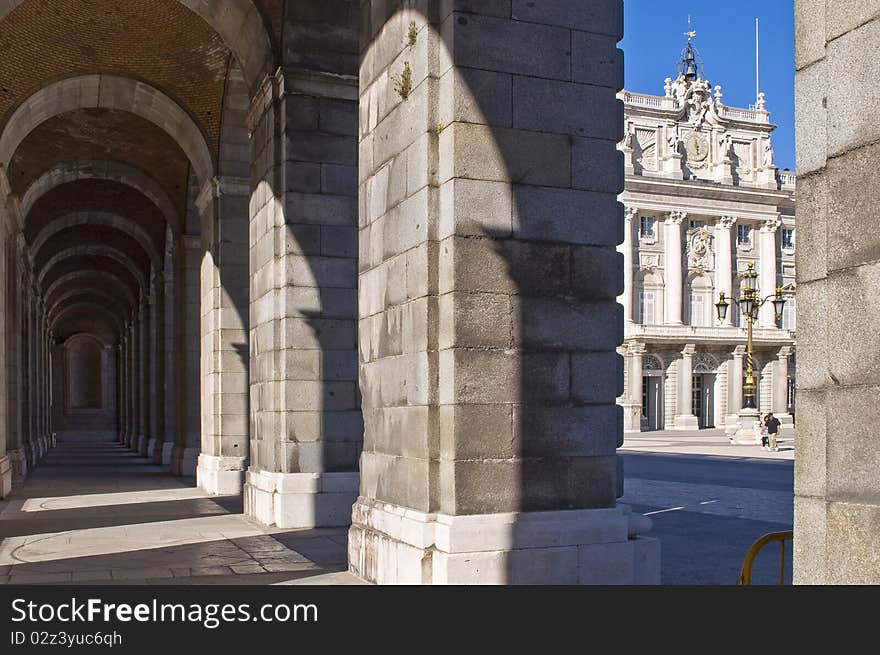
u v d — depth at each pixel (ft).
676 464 96.32
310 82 45.19
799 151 13.94
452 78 26.43
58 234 113.29
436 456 26.37
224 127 63.77
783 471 84.43
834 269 13.14
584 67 27.91
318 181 45.37
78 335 222.28
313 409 44.65
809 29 13.79
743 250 242.17
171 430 100.12
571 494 26.81
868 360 12.51
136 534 42.55
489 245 26.40
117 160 81.41
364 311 31.78
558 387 26.91
